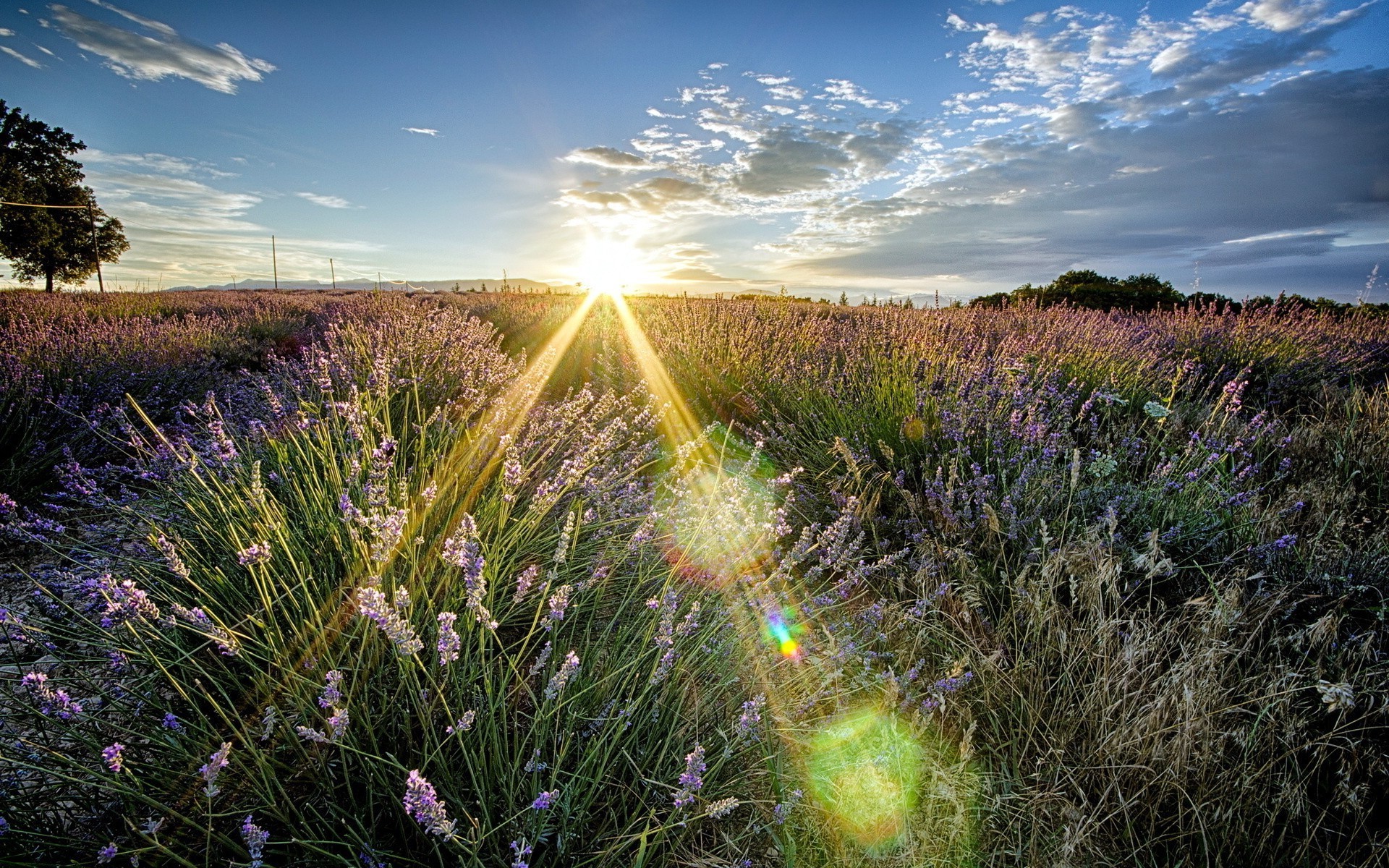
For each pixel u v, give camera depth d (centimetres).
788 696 204
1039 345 563
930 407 397
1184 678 177
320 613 197
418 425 347
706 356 649
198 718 175
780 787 175
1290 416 530
